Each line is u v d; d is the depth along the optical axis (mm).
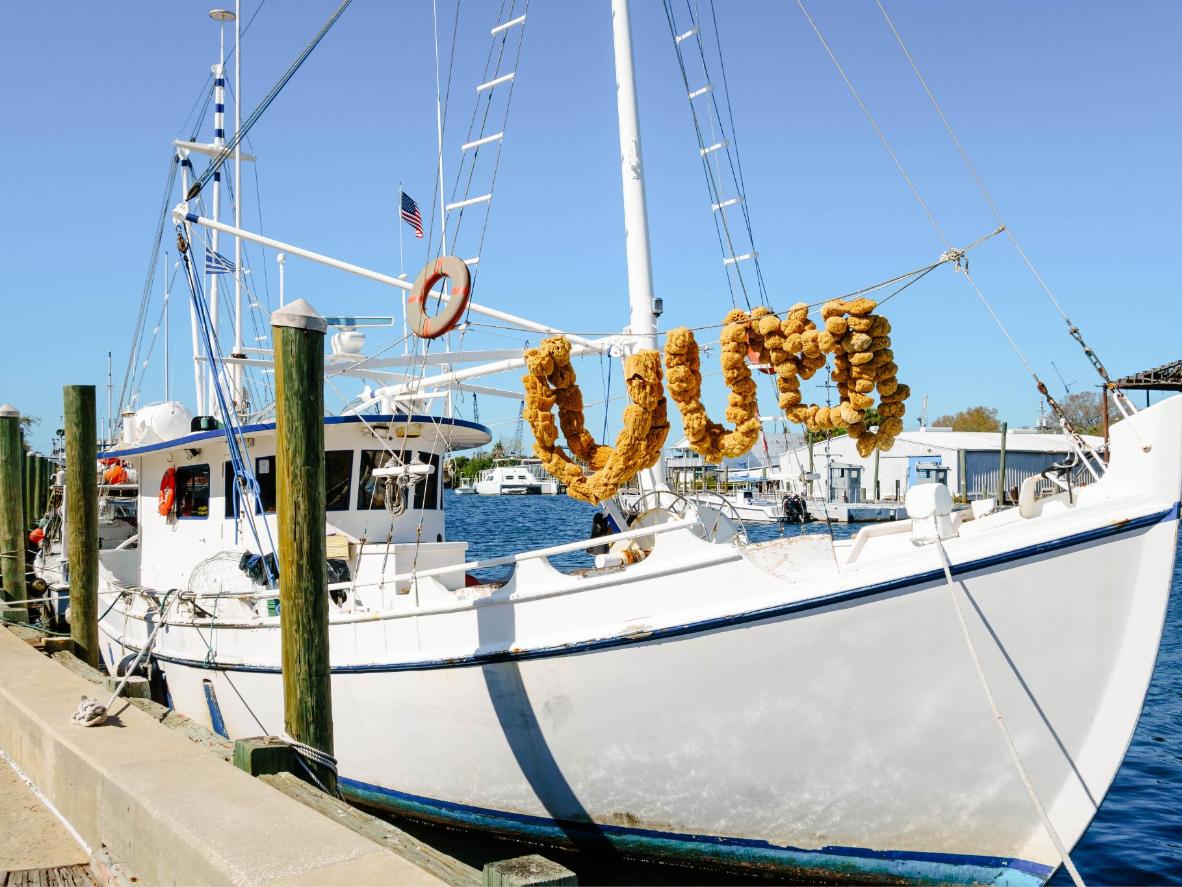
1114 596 6391
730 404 7590
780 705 7105
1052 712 6578
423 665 8633
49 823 6934
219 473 12242
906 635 6688
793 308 7262
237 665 10367
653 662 7410
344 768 9617
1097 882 8367
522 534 36594
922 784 6961
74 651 12422
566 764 8070
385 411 11719
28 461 28625
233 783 5883
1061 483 6980
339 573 10703
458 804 8906
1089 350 6777
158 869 5238
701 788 7594
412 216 14852
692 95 11398
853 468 60281
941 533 6660
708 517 9156
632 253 9742
